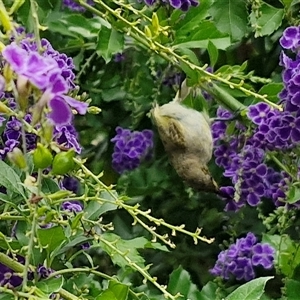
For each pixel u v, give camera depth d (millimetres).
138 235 2186
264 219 2014
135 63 2182
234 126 2025
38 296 1658
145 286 1963
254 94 1800
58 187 1727
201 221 2197
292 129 1909
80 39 2109
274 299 2027
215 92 1987
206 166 2057
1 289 1653
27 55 1424
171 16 1903
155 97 2111
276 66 2145
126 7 1789
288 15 1961
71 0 2047
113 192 1756
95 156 2234
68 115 1388
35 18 1670
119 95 2197
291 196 1929
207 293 1983
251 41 2135
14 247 1707
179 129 2035
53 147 1558
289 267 1961
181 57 1816
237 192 1979
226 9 1950
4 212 1716
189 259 2201
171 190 2203
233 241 2090
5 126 1733
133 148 2191
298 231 2008
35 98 1439
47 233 1672
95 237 1725
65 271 1718
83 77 2209
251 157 1992
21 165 1604
